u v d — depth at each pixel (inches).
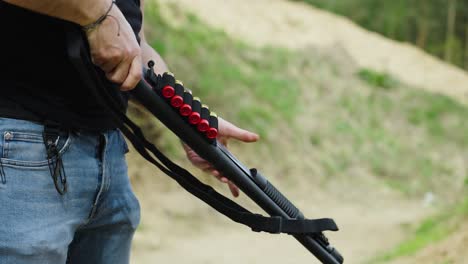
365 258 297.9
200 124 66.0
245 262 311.1
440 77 802.8
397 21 1055.6
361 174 550.6
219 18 658.2
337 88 654.5
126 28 62.1
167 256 315.0
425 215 398.9
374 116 652.1
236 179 70.4
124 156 73.3
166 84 64.3
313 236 73.9
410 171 589.3
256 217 68.7
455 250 194.9
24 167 61.1
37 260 61.6
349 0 1029.8
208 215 374.9
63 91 63.1
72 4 58.7
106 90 63.1
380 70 755.4
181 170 68.4
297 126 553.6
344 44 774.5
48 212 62.2
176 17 562.9
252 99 541.3
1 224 60.4
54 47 62.5
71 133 63.9
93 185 66.4
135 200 73.9
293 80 618.2
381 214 464.8
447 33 1097.4
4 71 61.4
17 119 61.3
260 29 690.8
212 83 510.6
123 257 74.1
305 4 903.7
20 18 61.4
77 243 71.7
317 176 514.6
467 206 271.3
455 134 684.7
